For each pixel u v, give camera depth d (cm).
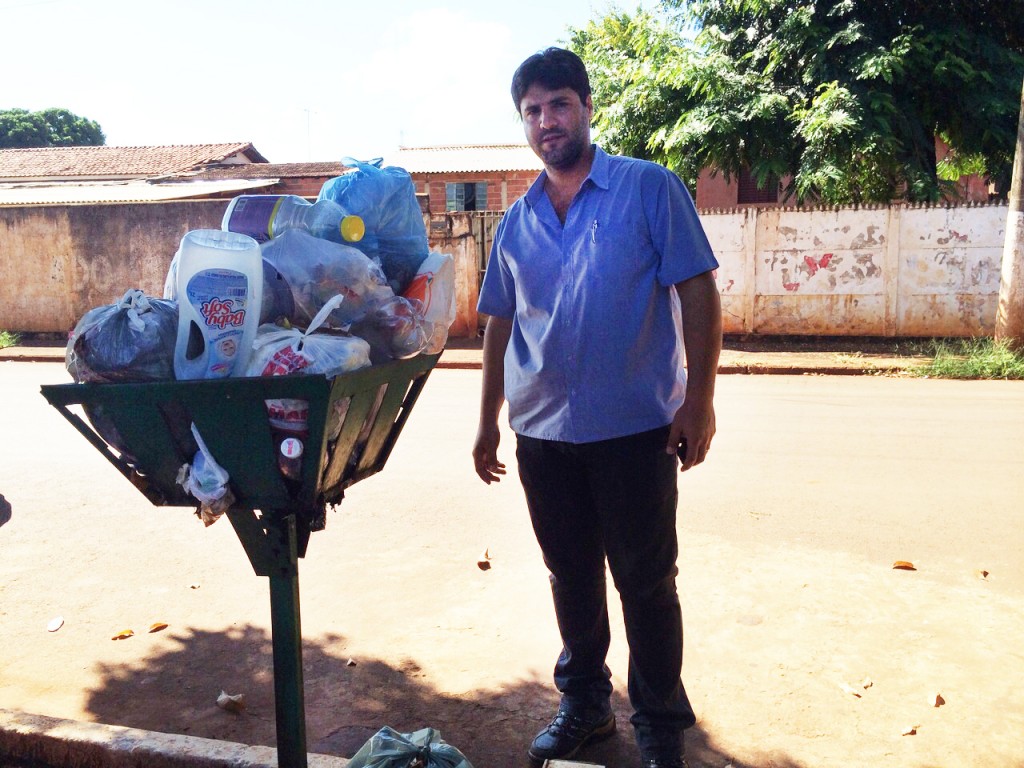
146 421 214
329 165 2434
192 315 210
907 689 315
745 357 1176
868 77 1406
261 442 208
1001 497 544
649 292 244
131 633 377
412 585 421
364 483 598
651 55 1592
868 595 397
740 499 548
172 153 2770
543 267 253
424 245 265
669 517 257
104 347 211
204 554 472
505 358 274
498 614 388
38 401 948
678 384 256
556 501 269
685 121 1462
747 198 1900
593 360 246
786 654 343
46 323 1566
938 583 410
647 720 265
